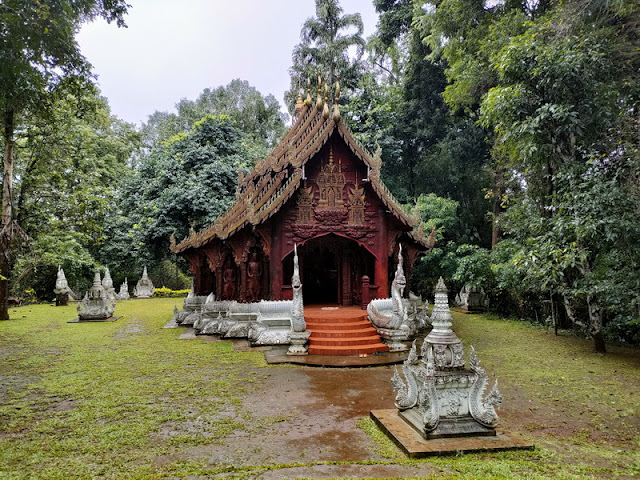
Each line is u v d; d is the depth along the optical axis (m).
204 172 30.31
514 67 13.00
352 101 29.95
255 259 15.75
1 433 6.80
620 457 5.80
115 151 38.66
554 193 12.98
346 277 17.73
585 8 12.66
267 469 5.09
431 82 28.94
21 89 10.62
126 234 31.80
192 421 7.29
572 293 12.44
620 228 10.65
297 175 15.02
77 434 6.72
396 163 30.81
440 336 6.46
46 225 24.34
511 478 4.73
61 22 9.45
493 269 18.53
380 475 4.84
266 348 13.66
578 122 12.16
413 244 19.23
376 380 10.03
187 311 19.30
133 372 10.70
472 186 29.44
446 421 6.13
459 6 21.23
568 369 11.01
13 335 16.48
